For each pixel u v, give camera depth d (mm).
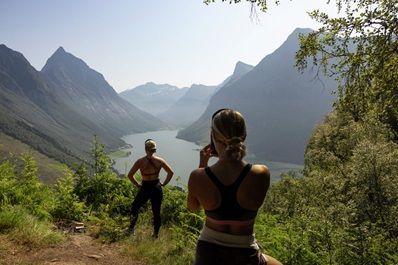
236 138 2592
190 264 6984
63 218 9469
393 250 7523
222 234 2523
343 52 8719
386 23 7988
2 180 8969
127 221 9531
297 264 6168
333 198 20750
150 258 7305
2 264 5875
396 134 28469
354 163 20609
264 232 7289
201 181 2586
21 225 7363
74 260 6680
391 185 17578
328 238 6688
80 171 11664
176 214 10430
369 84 8734
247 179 2551
